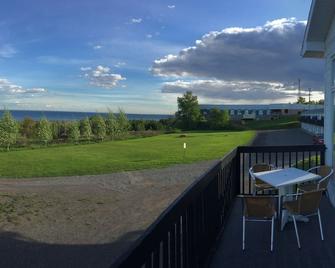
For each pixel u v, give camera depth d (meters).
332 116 7.83
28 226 10.09
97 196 13.52
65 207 12.02
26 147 37.03
